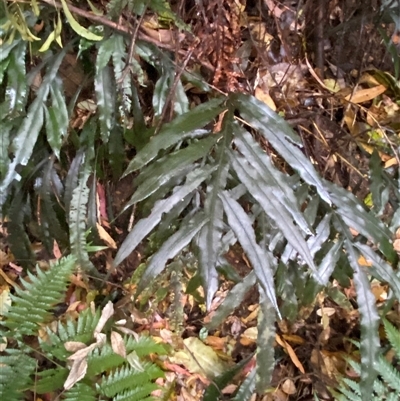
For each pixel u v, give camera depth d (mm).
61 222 764
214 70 697
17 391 675
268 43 781
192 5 704
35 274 799
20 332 696
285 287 698
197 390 821
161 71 665
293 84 798
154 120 676
